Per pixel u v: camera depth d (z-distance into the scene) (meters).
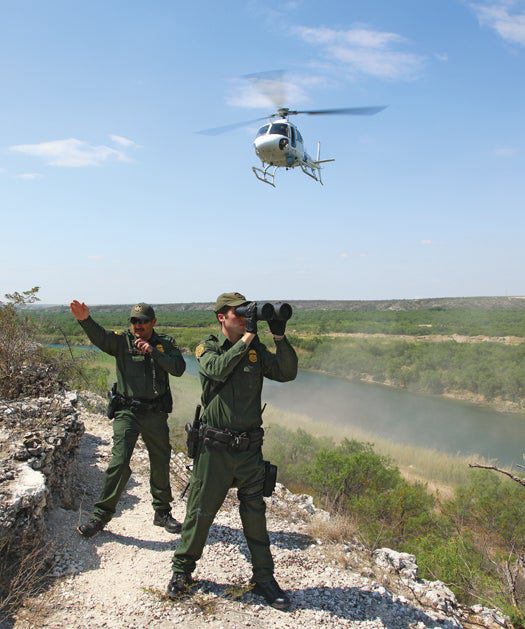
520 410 31.78
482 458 19.95
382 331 69.31
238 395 3.50
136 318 4.21
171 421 12.28
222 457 3.46
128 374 4.28
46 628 3.10
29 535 3.64
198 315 112.38
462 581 5.66
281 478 10.98
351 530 5.23
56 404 5.51
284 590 3.75
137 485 5.41
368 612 3.66
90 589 3.52
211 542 4.27
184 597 3.46
